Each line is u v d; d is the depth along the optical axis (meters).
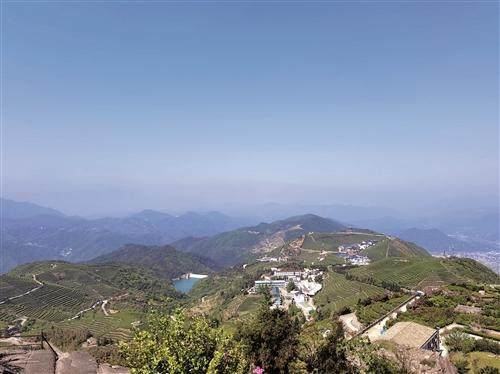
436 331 50.06
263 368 22.86
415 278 162.50
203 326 17.61
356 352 24.69
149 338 16.77
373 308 82.94
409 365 25.39
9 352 22.80
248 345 23.52
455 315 64.00
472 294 82.31
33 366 21.08
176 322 17.05
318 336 25.27
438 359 26.28
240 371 17.25
